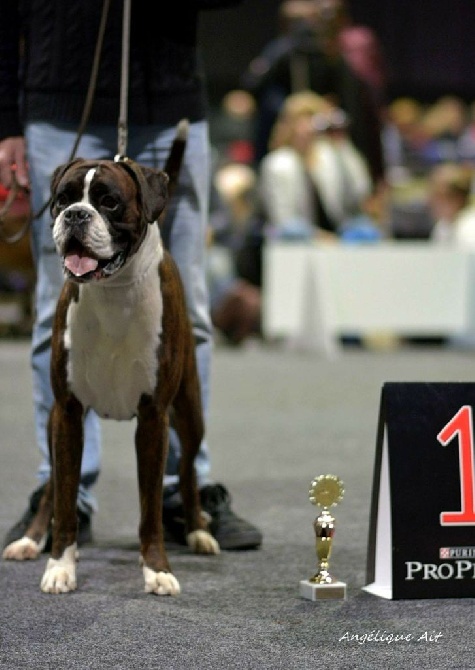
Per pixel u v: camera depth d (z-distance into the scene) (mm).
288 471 9484
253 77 22453
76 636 5004
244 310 21578
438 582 5617
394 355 20469
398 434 5660
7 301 22281
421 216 22297
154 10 6859
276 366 18312
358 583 5973
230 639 4977
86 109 6750
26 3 6883
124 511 7910
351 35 22625
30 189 6992
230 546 6789
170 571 5855
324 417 12797
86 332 5723
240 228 22047
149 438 5883
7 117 6914
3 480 8977
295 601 5621
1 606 5484
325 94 21844
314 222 21266
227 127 25000
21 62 7094
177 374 5957
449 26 28719
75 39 6805
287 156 20938
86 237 5258
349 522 7484
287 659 4699
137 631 5086
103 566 6320
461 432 5703
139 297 5684
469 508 5664
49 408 7035
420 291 20938
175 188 6648
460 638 4996
